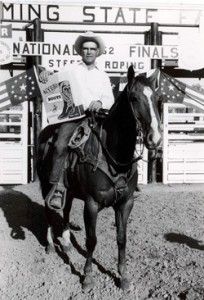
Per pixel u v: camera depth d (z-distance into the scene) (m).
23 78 10.10
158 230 6.79
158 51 9.99
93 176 4.53
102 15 10.33
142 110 3.96
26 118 10.33
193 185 10.37
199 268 5.26
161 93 10.30
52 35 10.09
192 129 10.52
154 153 4.00
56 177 5.05
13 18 10.18
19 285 5.00
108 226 6.98
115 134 4.44
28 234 6.64
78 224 7.07
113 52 9.96
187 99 10.37
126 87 4.31
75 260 5.61
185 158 10.62
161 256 5.69
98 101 4.88
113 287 4.85
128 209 4.70
